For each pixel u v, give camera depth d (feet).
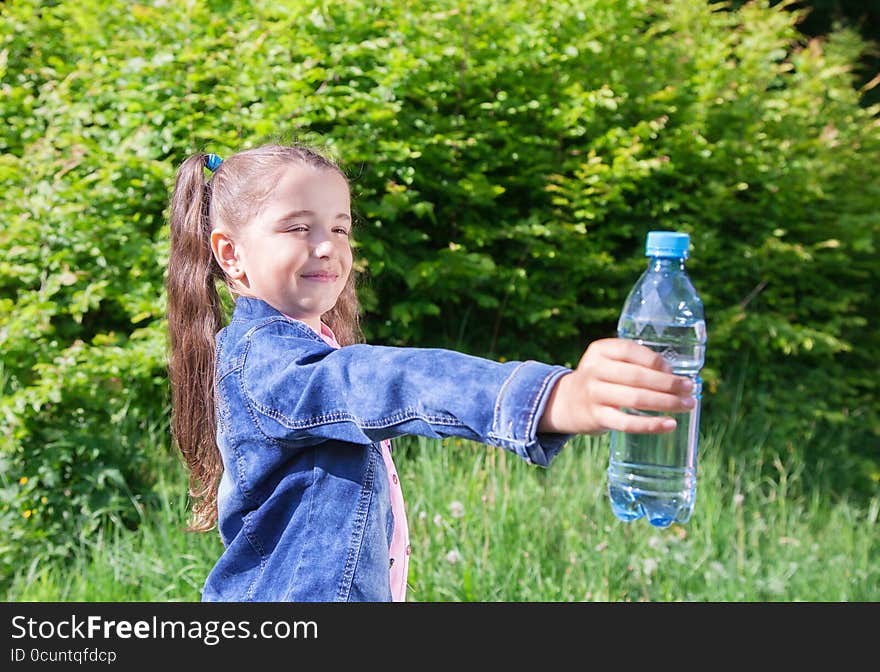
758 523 15.06
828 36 27.99
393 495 5.98
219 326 6.57
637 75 19.84
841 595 13.57
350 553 5.26
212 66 15.81
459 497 13.64
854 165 22.15
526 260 18.89
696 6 22.86
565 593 12.17
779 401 19.95
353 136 15.85
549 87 18.67
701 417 18.80
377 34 17.29
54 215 14.57
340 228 5.88
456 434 4.19
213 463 6.57
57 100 15.97
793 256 20.34
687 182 20.31
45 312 14.24
